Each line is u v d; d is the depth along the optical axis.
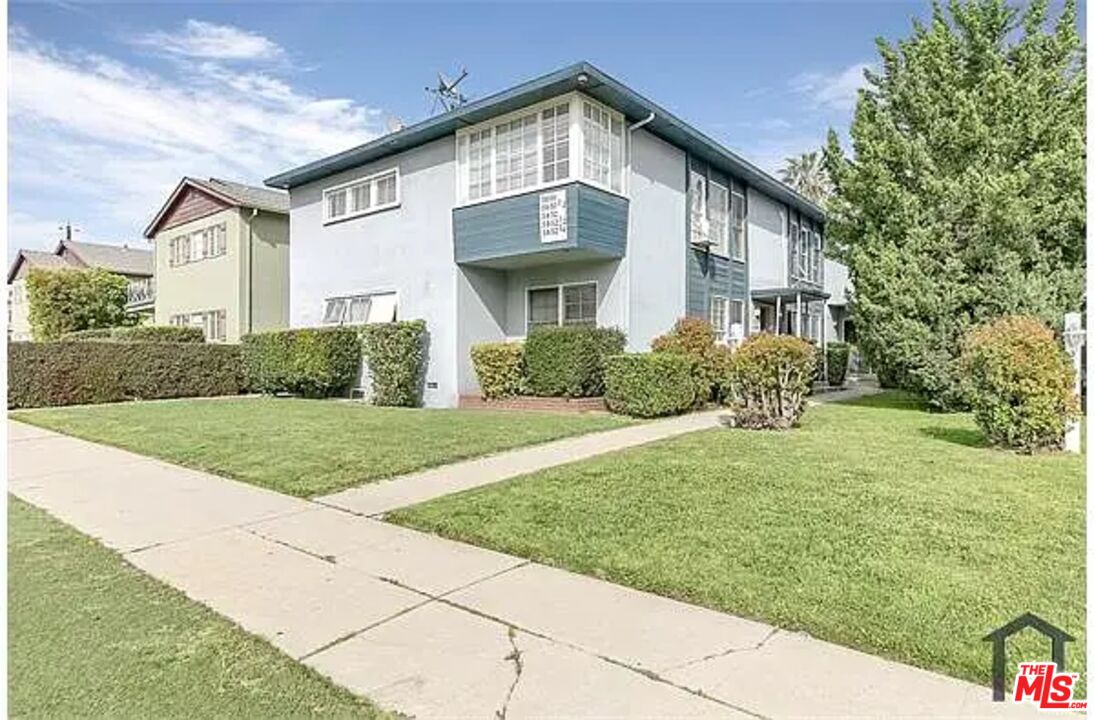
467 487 6.30
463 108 12.80
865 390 18.28
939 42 12.02
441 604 3.68
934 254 11.71
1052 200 11.05
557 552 4.42
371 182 15.56
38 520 5.48
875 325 12.23
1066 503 5.20
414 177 14.46
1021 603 3.40
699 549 4.32
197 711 2.62
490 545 4.67
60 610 3.59
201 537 4.98
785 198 19.36
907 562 3.98
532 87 11.63
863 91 13.20
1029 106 11.40
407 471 7.06
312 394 16.11
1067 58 11.93
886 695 2.68
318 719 2.57
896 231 12.28
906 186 12.48
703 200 15.56
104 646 3.16
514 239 12.50
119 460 8.26
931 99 12.16
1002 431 7.69
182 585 3.98
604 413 11.56
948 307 11.40
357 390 15.59
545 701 2.69
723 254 16.41
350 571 4.23
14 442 9.82
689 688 2.76
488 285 14.26
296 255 17.69
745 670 2.90
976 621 3.23
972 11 12.02
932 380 11.50
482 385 13.31
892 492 5.58
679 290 14.48
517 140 12.57
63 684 2.81
